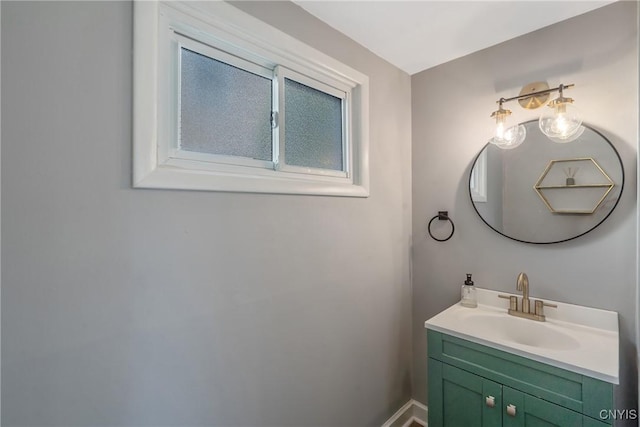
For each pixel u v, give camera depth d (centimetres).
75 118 75
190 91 101
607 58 127
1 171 66
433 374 139
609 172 127
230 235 105
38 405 71
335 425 144
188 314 95
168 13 92
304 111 136
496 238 159
